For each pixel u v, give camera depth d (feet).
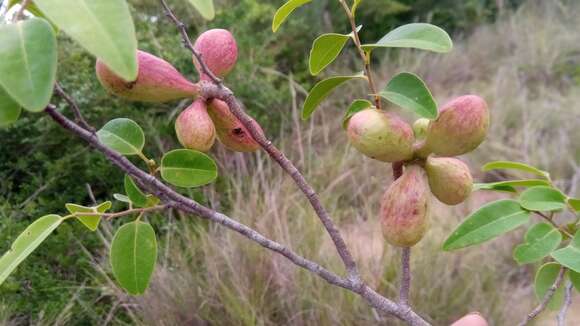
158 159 2.85
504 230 0.80
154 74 0.61
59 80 2.84
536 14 5.63
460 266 2.43
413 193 0.62
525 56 4.77
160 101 0.63
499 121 3.83
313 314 2.08
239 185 2.71
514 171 3.37
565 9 5.41
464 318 0.73
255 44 4.09
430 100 0.59
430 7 5.75
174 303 2.12
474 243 0.79
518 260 0.83
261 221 2.40
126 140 0.71
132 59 0.38
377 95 0.63
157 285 2.16
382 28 5.09
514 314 2.29
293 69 4.39
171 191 0.69
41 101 0.40
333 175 3.10
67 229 2.32
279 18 0.71
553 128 3.81
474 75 4.77
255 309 2.07
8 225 2.23
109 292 2.09
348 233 2.63
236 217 2.46
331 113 3.88
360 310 2.15
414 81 0.61
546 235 0.83
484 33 5.33
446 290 2.27
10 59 0.40
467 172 0.64
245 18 4.25
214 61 0.65
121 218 2.57
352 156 3.32
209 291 2.15
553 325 2.27
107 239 2.38
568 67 4.60
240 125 0.68
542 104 3.99
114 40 0.38
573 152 3.44
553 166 3.31
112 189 2.66
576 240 0.77
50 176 2.63
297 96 3.94
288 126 3.50
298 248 2.30
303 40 4.45
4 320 1.93
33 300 2.08
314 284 2.22
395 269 2.33
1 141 2.71
